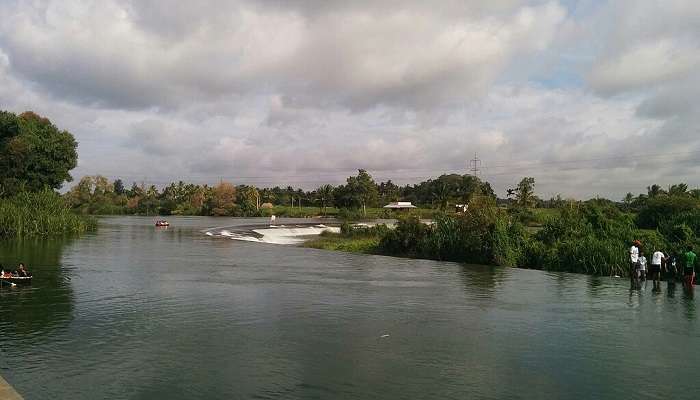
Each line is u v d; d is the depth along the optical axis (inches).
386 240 2161.7
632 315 868.6
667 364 601.9
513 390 514.0
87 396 475.5
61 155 3467.0
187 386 507.8
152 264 1542.8
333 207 7381.9
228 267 1515.7
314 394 493.4
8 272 1090.7
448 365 588.7
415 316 844.0
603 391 515.5
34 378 519.8
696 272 1373.0
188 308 881.5
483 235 1830.7
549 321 816.9
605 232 1727.4
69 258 1628.9
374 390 507.2
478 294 1075.9
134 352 615.8
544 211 4141.2
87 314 816.9
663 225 1788.9
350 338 698.8
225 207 6840.6
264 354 618.2
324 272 1438.2
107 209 7440.9
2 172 3090.6
